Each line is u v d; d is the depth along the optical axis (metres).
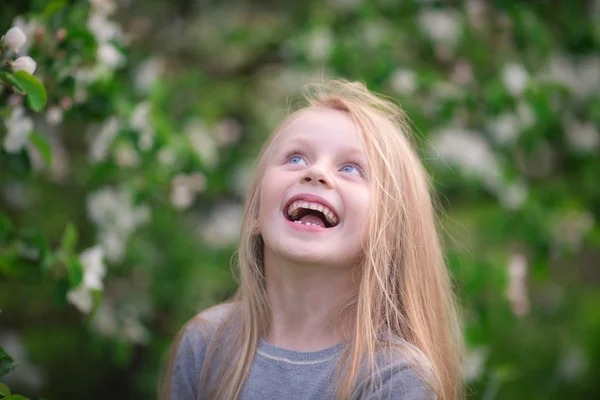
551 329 4.49
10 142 1.81
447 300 1.89
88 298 1.92
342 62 2.97
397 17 3.24
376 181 1.56
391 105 1.92
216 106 3.74
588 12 3.37
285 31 3.65
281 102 3.94
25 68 1.59
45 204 3.49
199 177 2.72
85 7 2.04
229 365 1.60
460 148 2.91
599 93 3.43
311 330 1.56
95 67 2.03
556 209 3.07
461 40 3.19
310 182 1.52
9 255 1.86
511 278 2.65
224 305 1.79
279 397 1.52
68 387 3.89
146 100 2.59
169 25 4.08
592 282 5.16
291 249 1.50
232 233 3.45
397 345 1.52
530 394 4.12
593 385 4.32
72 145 3.46
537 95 2.90
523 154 3.28
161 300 3.31
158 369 3.15
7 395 1.54
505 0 3.11
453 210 3.85
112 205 2.66
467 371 2.46
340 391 1.48
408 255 1.64
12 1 2.10
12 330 3.88
